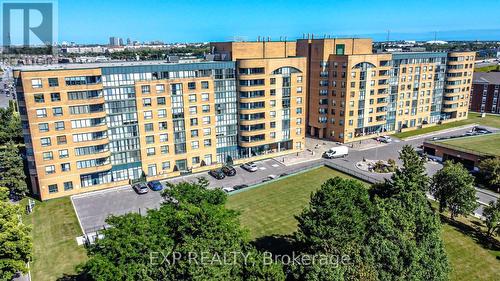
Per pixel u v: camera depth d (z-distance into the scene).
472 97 167.88
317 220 44.59
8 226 49.31
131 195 83.06
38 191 81.62
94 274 37.91
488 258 56.59
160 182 89.25
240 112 99.75
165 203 50.75
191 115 93.44
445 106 144.62
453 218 69.50
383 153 111.06
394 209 46.75
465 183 64.75
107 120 84.25
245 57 105.31
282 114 105.56
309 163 102.75
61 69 76.81
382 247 42.06
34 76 74.19
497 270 53.69
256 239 61.38
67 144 80.31
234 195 80.94
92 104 80.44
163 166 93.25
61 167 80.94
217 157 100.62
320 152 112.31
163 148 92.00
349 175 91.06
